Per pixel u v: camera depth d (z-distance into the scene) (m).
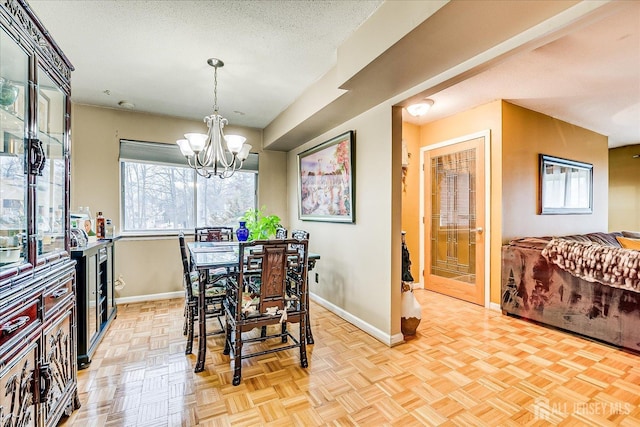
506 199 3.29
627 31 1.93
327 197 3.43
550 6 1.34
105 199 3.49
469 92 3.01
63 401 1.50
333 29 1.97
